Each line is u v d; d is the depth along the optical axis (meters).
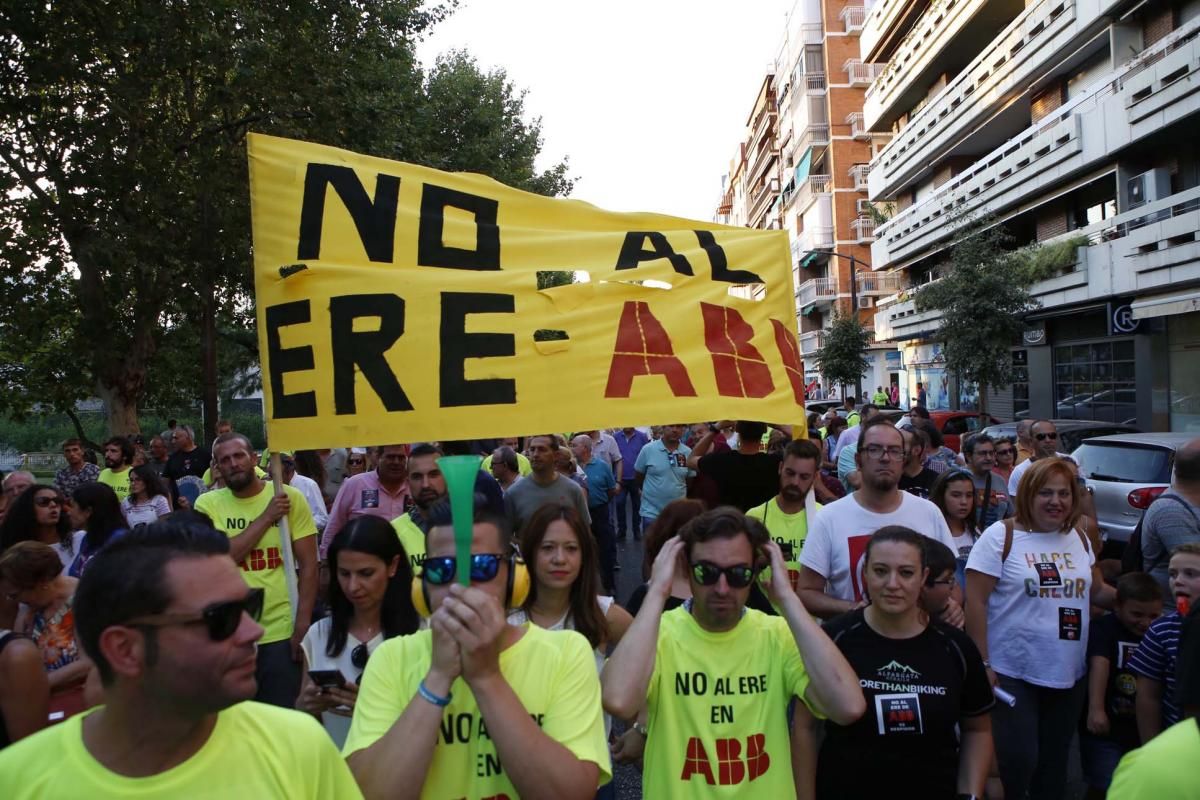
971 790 2.96
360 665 3.34
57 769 1.50
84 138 14.23
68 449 9.59
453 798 2.17
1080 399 22.78
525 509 6.04
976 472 6.70
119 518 5.49
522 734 1.94
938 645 3.01
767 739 2.84
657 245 4.54
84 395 19.75
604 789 3.55
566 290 4.26
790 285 4.81
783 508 4.90
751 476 5.49
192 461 11.05
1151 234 17.34
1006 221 25.14
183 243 15.20
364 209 4.13
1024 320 21.50
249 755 1.60
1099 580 4.34
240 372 30.66
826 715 2.72
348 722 3.28
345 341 3.95
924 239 29.56
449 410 3.98
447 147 27.47
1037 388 25.06
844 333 34.66
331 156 4.14
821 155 49.81
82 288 16.11
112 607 1.47
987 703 3.03
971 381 21.25
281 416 3.95
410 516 4.58
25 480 6.52
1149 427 19.47
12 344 18.61
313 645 3.44
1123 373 20.81
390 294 4.00
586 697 2.22
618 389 4.21
